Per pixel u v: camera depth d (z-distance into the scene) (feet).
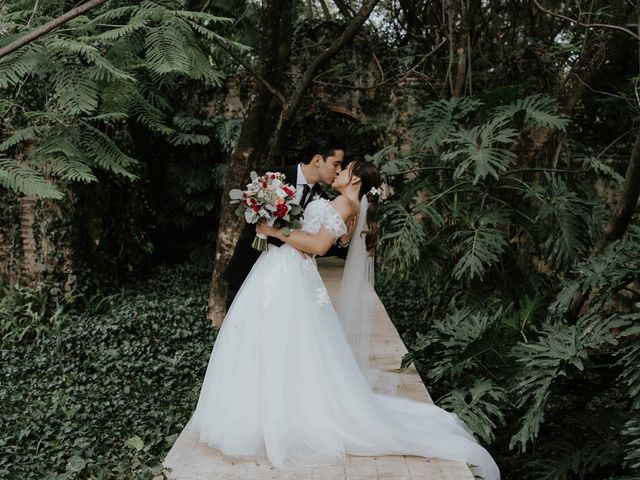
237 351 12.19
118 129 29.71
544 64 33.99
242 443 11.81
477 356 16.22
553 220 20.35
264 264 12.58
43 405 18.37
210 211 38.17
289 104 21.90
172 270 35.42
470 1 28.17
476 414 14.03
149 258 35.22
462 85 29.84
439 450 11.94
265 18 21.89
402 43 37.55
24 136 9.58
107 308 28.96
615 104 34.55
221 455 12.04
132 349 22.67
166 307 26.89
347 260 14.87
